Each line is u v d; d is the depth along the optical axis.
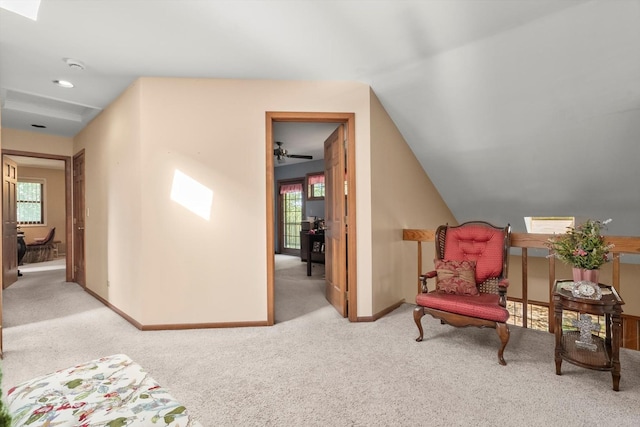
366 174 3.16
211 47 2.53
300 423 1.63
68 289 4.60
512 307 5.31
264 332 2.88
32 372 2.16
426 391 1.90
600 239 2.15
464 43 2.49
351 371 2.15
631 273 4.59
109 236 3.70
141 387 1.24
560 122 2.96
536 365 2.22
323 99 3.14
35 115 4.11
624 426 1.58
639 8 1.98
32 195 8.74
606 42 2.23
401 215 3.73
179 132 3.03
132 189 3.14
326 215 4.00
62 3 1.99
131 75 3.00
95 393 1.19
